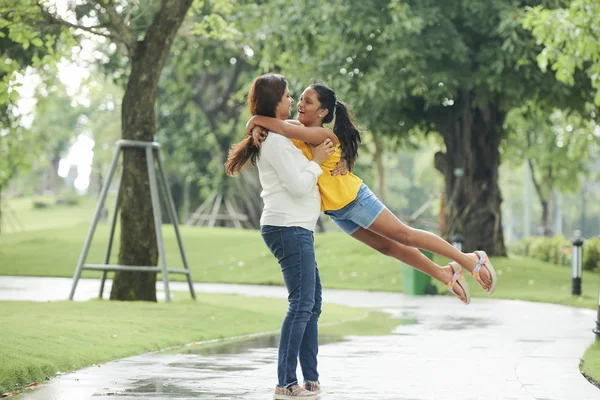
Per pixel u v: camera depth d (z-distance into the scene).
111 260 66.69
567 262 77.12
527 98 60.84
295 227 16.38
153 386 17.36
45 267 63.47
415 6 56.19
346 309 38.81
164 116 103.06
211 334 26.84
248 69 101.62
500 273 58.91
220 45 74.94
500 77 57.34
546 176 104.12
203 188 107.94
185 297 41.53
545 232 114.94
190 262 66.00
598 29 38.94
